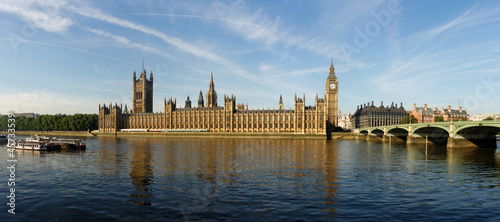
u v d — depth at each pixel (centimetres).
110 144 13362
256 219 2967
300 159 7500
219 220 2934
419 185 4509
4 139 14038
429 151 10112
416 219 3017
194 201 3556
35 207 3356
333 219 2983
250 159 7412
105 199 3641
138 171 5512
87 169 5747
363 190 4134
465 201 3666
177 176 5034
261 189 4138
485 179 5025
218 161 6981
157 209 3266
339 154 8906
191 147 11481
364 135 19825
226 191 4016
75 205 3416
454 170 5938
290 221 2920
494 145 11425
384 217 3058
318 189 4159
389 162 7062
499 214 3195
